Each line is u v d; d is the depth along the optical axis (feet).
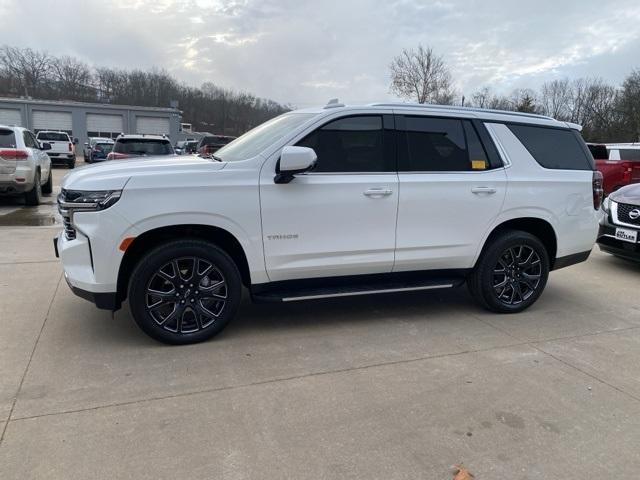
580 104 216.33
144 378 10.87
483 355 12.62
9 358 11.59
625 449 8.87
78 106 146.92
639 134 179.73
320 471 8.05
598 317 15.83
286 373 11.32
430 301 16.87
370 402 10.18
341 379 11.12
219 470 8.01
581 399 10.55
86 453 8.31
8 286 16.70
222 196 12.20
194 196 12.01
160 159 13.79
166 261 12.08
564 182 15.83
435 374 11.50
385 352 12.63
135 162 13.28
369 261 13.84
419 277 14.92
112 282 11.88
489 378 11.37
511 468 8.28
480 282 15.37
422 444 8.84
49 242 23.52
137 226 11.73
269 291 13.39
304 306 15.96
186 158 14.14
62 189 12.53
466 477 8.02
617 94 193.77
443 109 14.70
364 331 13.99
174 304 12.42
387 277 14.48
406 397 10.42
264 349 12.58
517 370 11.82
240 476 7.89
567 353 12.91
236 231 12.44
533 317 15.64
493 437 9.12
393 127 13.93
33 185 34.86
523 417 9.80
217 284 12.71
